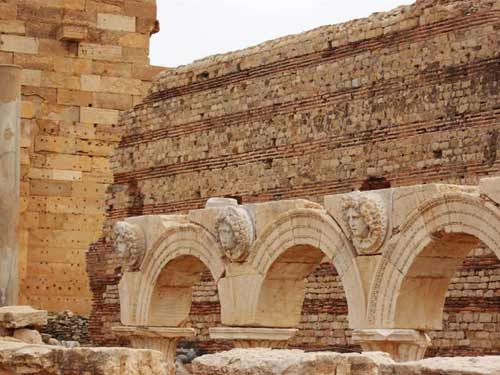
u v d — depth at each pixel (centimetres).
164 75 5269
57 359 2405
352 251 3098
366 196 3050
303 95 4572
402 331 2989
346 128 4381
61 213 5947
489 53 3894
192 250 3600
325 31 4506
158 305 3753
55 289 5919
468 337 3778
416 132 4109
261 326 3372
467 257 3794
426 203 2925
